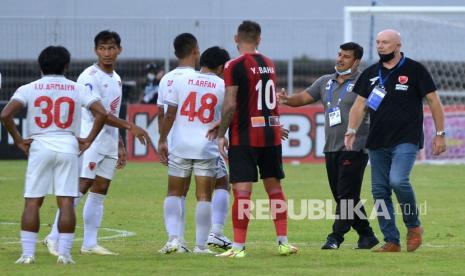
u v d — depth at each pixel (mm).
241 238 37125
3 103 86750
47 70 34656
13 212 53812
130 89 90188
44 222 49688
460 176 77375
